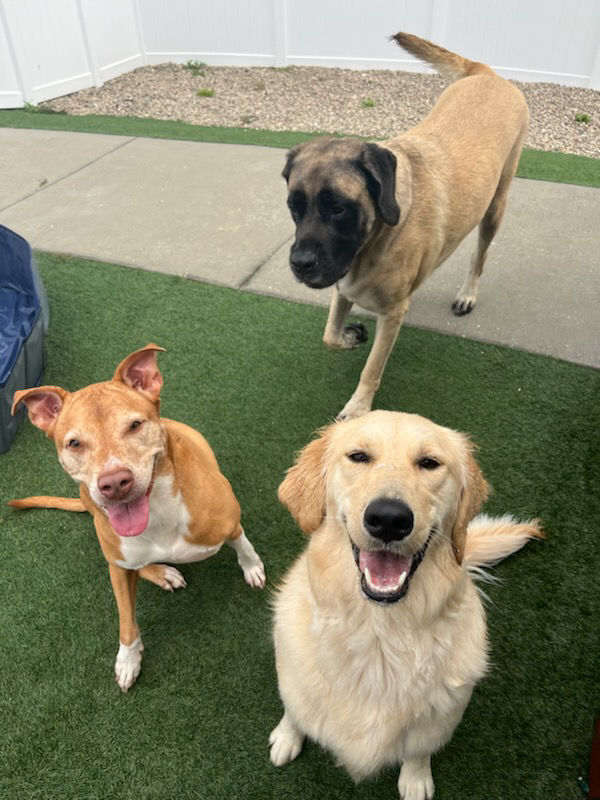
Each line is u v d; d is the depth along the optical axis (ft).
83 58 10.21
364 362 4.34
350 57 10.69
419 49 4.72
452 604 2.07
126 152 7.56
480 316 4.66
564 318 4.59
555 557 3.07
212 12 10.78
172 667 2.73
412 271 3.65
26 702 2.63
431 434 2.03
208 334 4.59
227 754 2.47
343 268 3.45
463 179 3.90
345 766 2.29
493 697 2.59
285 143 7.77
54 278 5.22
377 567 1.90
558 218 5.85
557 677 2.63
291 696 2.23
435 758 2.43
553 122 8.38
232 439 3.78
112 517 2.24
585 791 2.30
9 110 9.56
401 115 8.92
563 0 8.86
